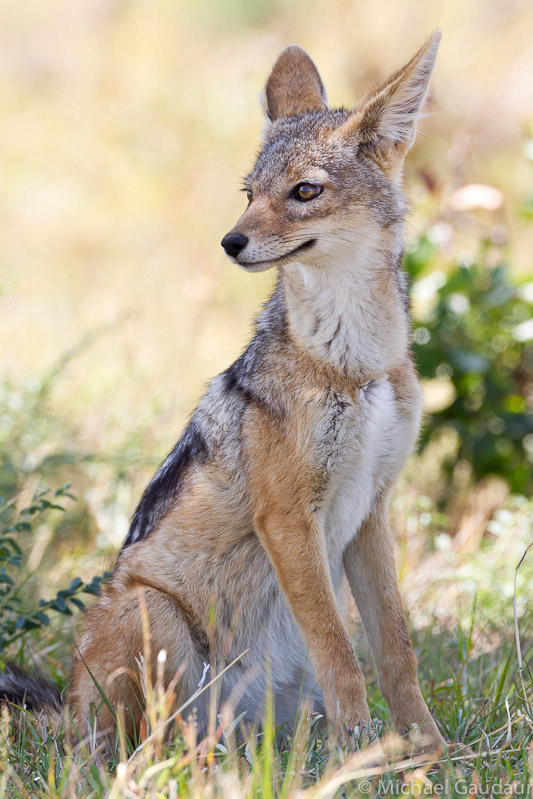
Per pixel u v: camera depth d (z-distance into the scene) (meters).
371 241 8.13
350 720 7.45
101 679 7.79
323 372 7.86
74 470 12.95
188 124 26.17
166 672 7.88
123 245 22.39
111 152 26.11
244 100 25.61
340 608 8.69
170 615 7.95
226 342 17.95
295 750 6.63
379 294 8.04
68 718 7.40
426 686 8.79
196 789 6.10
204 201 23.56
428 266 13.47
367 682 9.12
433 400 15.63
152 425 13.20
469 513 13.26
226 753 6.75
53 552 11.70
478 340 13.16
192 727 6.45
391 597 8.20
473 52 23.33
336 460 7.88
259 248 8.00
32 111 28.31
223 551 8.19
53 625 10.22
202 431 8.41
